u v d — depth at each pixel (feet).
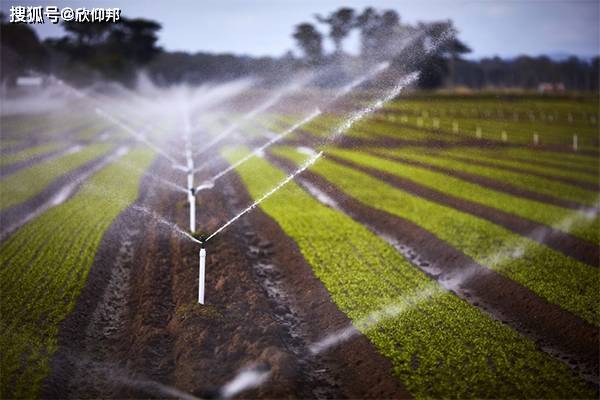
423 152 187.01
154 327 57.52
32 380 47.37
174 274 72.33
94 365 52.39
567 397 46.62
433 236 92.27
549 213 109.40
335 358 55.26
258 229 99.86
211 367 49.80
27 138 210.59
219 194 123.95
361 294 67.21
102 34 478.18
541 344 58.18
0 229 91.91
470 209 115.44
